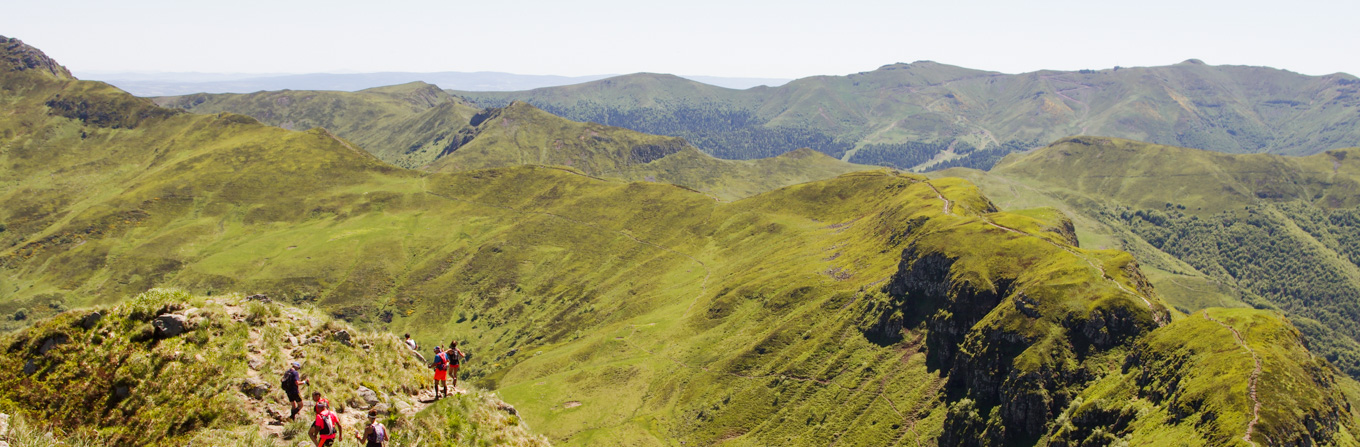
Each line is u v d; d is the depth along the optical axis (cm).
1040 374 12369
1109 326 12669
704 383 17450
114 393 2608
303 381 3000
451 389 3559
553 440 16200
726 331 19725
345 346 3425
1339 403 10181
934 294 16325
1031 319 13338
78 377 2603
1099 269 14075
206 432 2536
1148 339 11975
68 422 2475
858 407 15038
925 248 17112
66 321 2791
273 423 2717
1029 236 16300
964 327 15000
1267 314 11456
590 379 18888
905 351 15912
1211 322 11444
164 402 2616
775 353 17625
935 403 14250
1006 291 14812
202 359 2847
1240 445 8600
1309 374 10181
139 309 2955
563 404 17825
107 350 2720
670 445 15612
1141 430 10419
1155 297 13600
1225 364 10188
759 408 16112
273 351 3089
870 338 16838
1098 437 10994
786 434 15150
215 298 3356
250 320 3253
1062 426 11469
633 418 16862
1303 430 8956
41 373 2591
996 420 12569
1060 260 14700
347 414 2952
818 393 15875
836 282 19962
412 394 3403
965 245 16550
